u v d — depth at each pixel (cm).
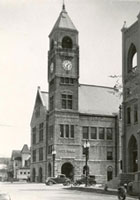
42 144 8475
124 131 5134
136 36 4869
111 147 8131
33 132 9388
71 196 3366
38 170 8719
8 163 16925
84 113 8006
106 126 8181
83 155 7825
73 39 8025
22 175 12875
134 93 4853
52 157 7662
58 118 7725
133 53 5131
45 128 8256
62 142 7669
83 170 7762
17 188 5088
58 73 7844
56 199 3005
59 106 7775
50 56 8200
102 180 7888
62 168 7719
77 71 7988
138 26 4772
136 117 4862
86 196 3359
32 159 9344
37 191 4278
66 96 7862
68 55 7956
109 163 8038
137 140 4706
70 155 7681
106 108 8412
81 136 7894
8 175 14362
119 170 8056
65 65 7919
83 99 8412
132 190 3503
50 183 6406
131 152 5012
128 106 5088
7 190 4478
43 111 8456
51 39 8269
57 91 7788
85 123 8000
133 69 4900
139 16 4728
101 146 8038
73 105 7894
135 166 4972
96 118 8119
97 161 7925
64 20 8088
